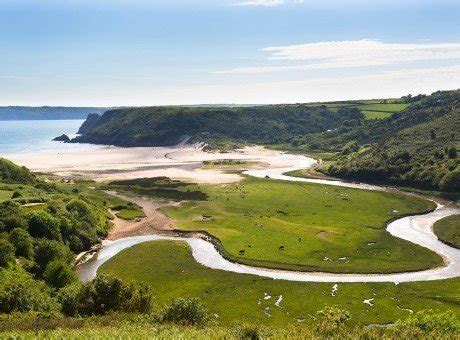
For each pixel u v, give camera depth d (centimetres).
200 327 5406
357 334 4550
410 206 17225
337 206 17150
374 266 11112
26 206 12888
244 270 11044
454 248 12625
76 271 10956
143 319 5603
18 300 6438
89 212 14000
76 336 3919
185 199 18475
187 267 11106
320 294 9400
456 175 18962
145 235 14088
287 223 14725
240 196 18688
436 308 8675
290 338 4362
